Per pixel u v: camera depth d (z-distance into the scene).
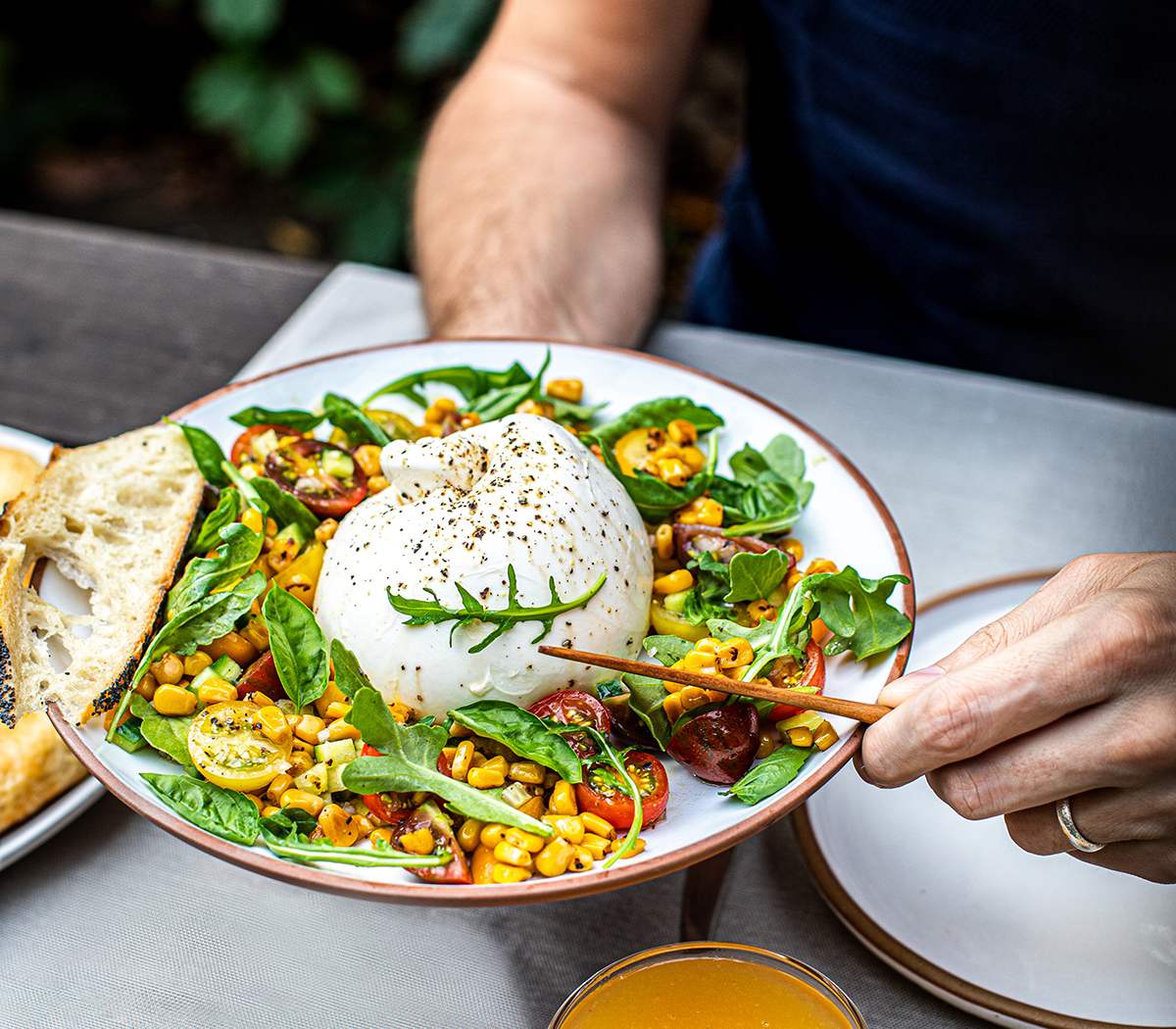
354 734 0.61
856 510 0.68
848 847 0.66
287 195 2.43
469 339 0.76
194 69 2.51
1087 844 0.60
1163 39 0.90
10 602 0.63
